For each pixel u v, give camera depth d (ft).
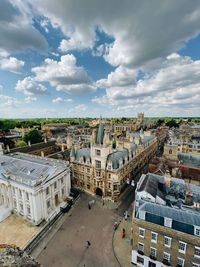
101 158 218.18
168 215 118.01
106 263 132.77
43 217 179.01
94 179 230.07
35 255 139.33
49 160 244.22
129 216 187.52
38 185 169.27
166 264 118.01
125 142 287.28
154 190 152.66
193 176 216.33
